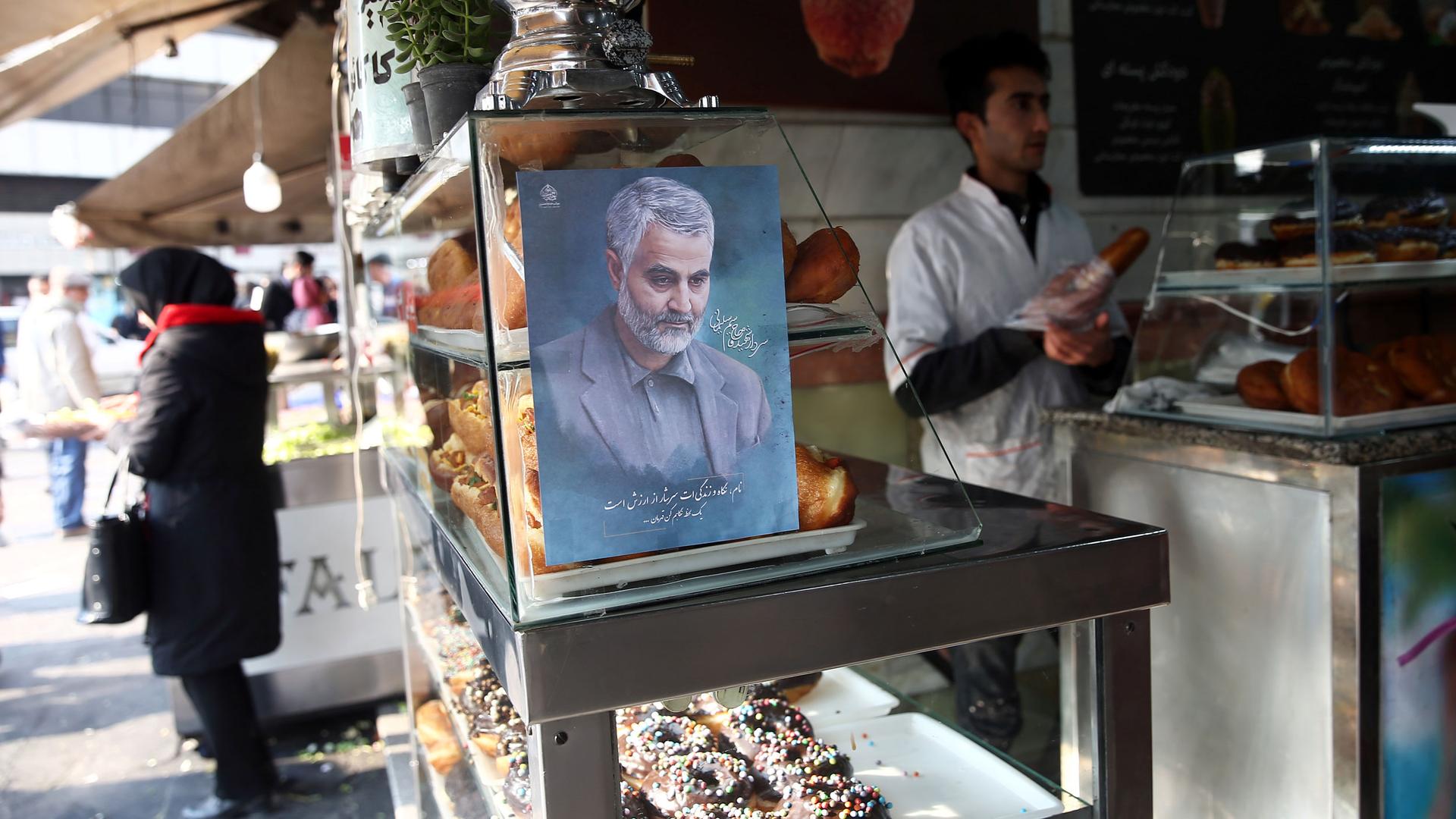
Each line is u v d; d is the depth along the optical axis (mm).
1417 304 1661
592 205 783
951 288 2447
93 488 7180
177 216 4895
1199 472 1777
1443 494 1581
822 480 876
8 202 12969
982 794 1191
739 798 1118
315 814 2676
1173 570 1861
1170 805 1934
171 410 2465
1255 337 1700
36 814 2736
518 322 766
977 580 912
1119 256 2119
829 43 2527
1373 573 1528
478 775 1248
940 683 1692
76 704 3535
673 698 815
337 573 3158
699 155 823
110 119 13438
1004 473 2441
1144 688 1052
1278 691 1672
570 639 775
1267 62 3154
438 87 1118
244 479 2623
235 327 2623
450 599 1453
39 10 3047
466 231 859
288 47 3438
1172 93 3027
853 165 2656
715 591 841
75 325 5070
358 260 2871
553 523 774
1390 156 1620
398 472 1744
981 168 2553
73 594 4898
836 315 875
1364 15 3279
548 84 930
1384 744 1572
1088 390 2518
